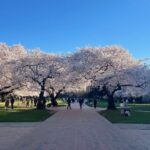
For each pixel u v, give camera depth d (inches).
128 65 2443.4
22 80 2336.4
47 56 2444.6
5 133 963.3
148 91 2566.4
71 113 2079.2
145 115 1760.6
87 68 2460.6
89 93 4402.1
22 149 677.9
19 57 2437.3
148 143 775.1
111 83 2388.0
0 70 2324.1
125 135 930.1
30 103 3698.3
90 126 1197.1
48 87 2837.1
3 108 2586.1
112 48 2559.1
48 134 941.8
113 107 2420.0
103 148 700.0
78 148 697.0
